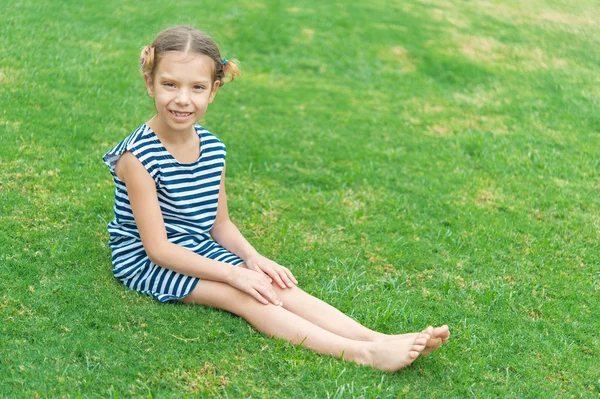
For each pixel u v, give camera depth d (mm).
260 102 6367
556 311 3447
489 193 4855
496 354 3041
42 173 4219
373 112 6406
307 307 3023
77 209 3869
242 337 2916
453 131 6070
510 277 3775
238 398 2557
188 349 2812
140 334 2875
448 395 2711
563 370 2984
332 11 8969
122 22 7707
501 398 2742
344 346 2820
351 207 4484
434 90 7148
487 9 9898
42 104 5285
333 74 7418
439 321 3277
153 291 3127
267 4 8969
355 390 2627
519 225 4398
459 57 7945
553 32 9211
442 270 3791
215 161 3256
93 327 2908
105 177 4336
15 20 7035
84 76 6016
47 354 2678
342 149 5453
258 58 7570
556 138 6012
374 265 3789
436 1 9969
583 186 5109
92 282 3213
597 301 3592
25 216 3709
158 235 3039
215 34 7574
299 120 6023
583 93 7203
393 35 8391
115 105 5582
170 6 8422
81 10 7820
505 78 7535
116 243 3281
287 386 2645
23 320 2881
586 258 4055
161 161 3074
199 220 3232
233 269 3012
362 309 3299
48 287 3129
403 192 4789
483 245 4109
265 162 5031
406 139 5789
